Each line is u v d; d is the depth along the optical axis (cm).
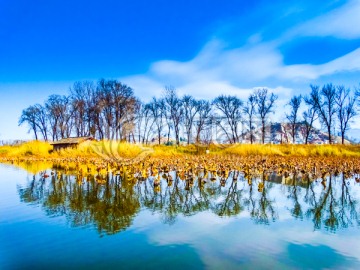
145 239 731
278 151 3941
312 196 1235
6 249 673
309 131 7781
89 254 646
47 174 1969
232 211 990
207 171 1964
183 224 845
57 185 1500
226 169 2066
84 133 8262
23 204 1087
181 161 2808
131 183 1525
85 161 2897
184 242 712
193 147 5062
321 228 826
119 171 1972
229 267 591
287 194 1271
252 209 1016
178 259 622
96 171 2047
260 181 1593
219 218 909
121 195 1234
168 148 5022
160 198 1179
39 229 802
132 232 778
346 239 742
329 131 6956
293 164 2445
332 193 1301
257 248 682
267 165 2370
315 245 704
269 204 1091
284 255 646
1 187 1457
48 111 8731
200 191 1317
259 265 600
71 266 593
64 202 1118
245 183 1526
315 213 977
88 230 795
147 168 2178
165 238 738
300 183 1543
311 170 2080
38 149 4331
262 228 817
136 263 605
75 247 682
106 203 1098
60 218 902
